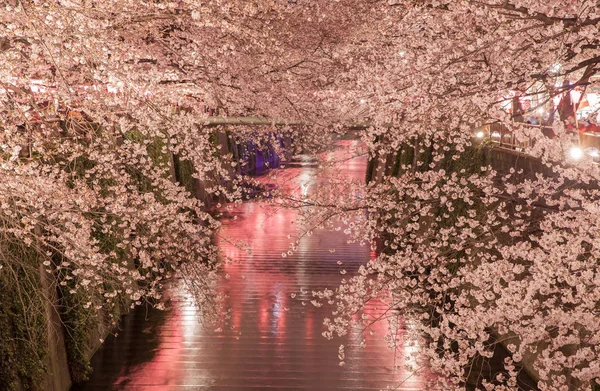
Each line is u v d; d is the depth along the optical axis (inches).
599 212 286.5
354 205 519.5
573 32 295.1
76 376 564.4
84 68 483.5
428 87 403.9
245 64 655.8
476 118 400.2
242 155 1877.5
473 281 342.6
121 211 512.7
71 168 563.8
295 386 546.6
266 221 1251.2
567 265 312.5
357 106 518.0
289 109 705.0
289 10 642.8
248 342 636.7
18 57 422.9
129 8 510.3
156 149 869.8
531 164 540.4
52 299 526.9
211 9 521.3
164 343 637.3
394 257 450.6
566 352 451.5
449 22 419.5
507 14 340.5
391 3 506.3
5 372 440.5
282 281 838.5
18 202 422.9
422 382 542.9
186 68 626.2
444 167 783.1
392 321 437.7
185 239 573.0
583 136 469.4
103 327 617.6
